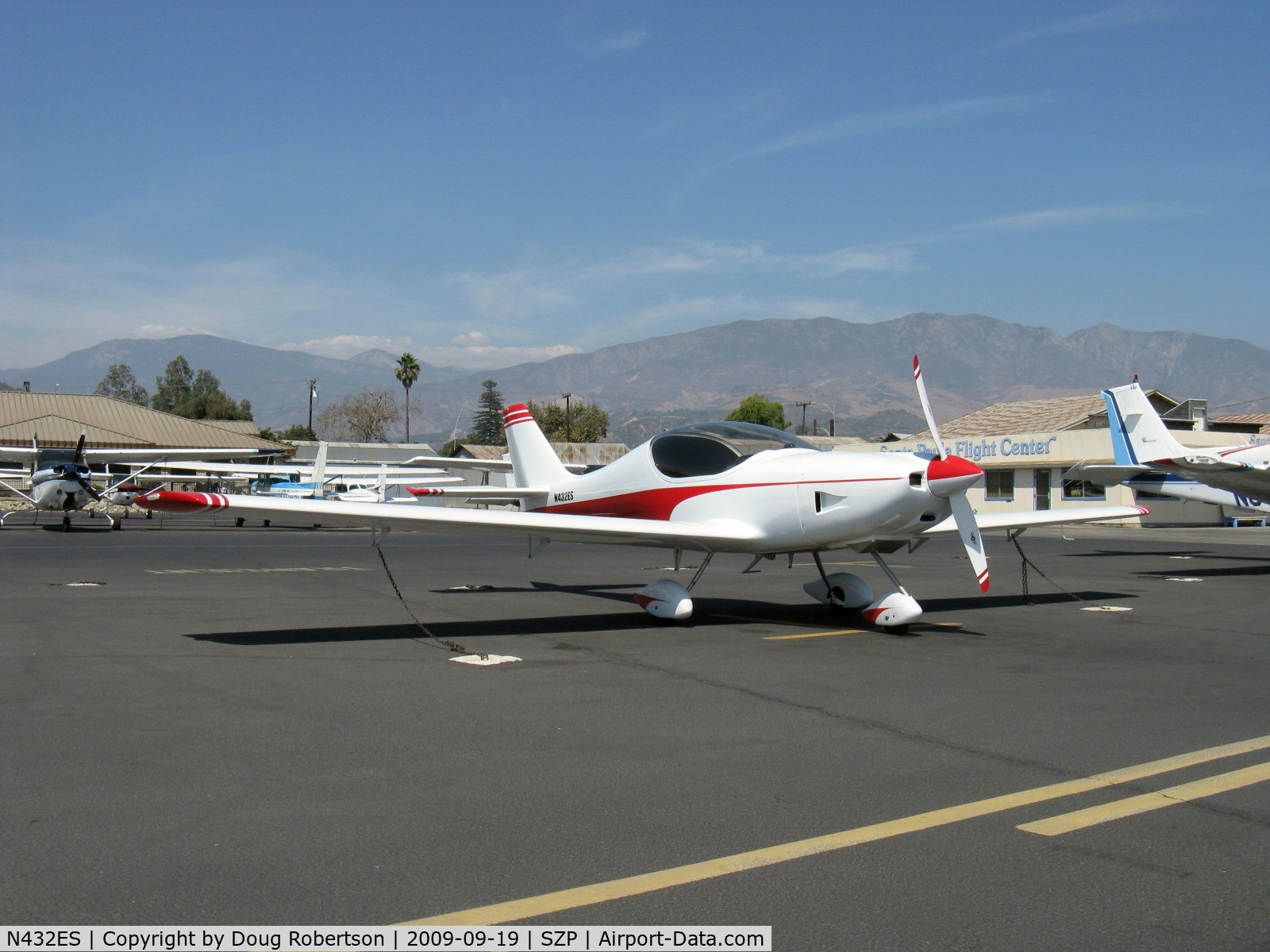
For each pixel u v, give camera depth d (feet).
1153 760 14.26
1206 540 81.76
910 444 133.18
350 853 10.23
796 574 47.70
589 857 10.21
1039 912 8.96
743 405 259.19
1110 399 68.08
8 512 120.98
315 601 34.65
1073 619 31.09
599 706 17.65
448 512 26.84
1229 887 9.56
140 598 34.68
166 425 187.93
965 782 13.07
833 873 9.84
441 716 16.66
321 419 295.48
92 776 12.84
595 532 28.22
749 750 14.62
